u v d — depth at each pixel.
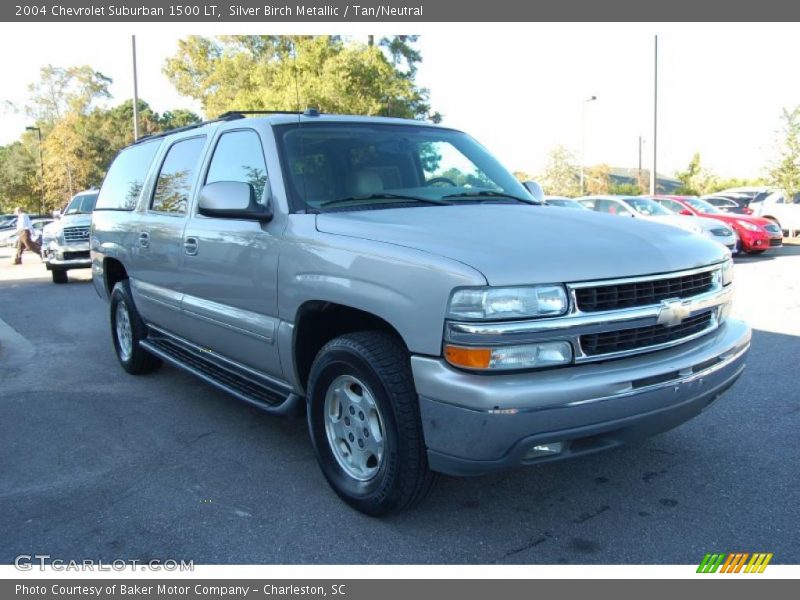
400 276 2.91
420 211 3.59
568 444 2.83
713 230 14.35
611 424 2.78
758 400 4.93
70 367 6.50
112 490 3.71
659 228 3.45
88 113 67.81
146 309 5.49
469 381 2.67
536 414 2.64
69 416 4.99
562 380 2.70
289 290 3.55
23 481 3.85
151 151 5.62
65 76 69.75
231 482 3.78
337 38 22.00
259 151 4.00
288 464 4.02
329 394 3.45
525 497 3.51
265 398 4.01
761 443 4.14
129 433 4.60
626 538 3.09
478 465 2.76
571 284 2.77
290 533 3.20
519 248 2.86
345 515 3.36
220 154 4.43
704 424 4.48
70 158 60.00
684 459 3.93
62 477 3.89
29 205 73.12
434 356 2.80
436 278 2.77
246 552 3.05
